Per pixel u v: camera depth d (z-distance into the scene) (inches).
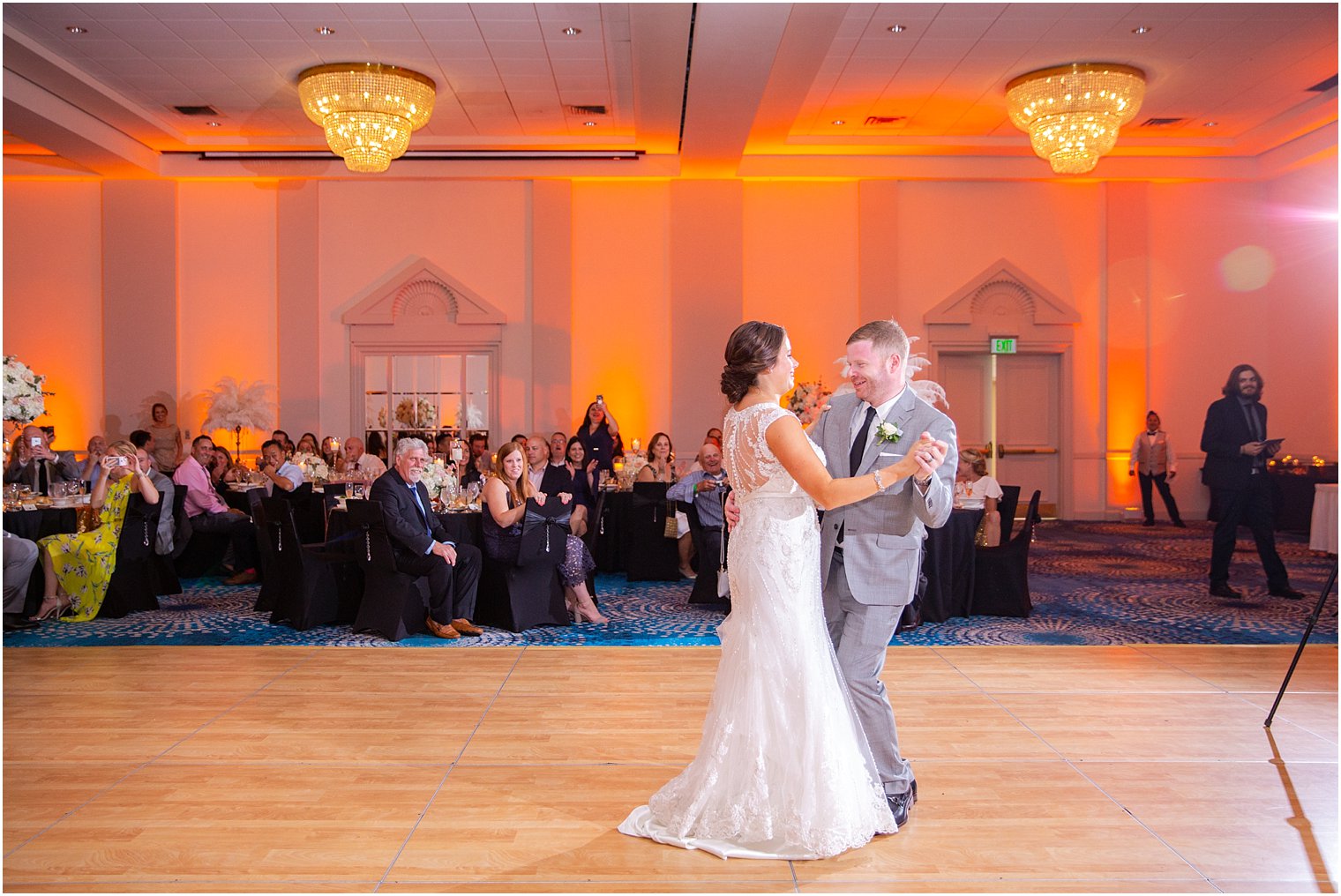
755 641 113.0
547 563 236.7
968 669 194.9
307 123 439.5
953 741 149.9
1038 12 319.0
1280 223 484.1
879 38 342.3
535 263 478.0
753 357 114.4
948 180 488.1
